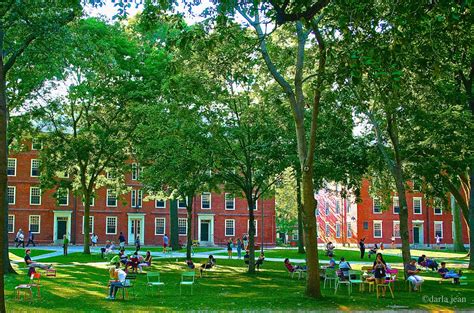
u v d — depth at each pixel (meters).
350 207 76.19
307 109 27.33
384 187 35.03
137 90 38.44
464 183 41.81
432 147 26.27
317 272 20.83
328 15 17.91
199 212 67.81
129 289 24.02
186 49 19.08
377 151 28.02
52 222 62.91
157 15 18.03
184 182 30.95
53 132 40.81
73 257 41.72
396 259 44.75
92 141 40.94
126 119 39.94
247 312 17.45
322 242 90.56
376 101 24.23
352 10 14.00
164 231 67.19
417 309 18.31
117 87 38.78
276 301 20.06
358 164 27.89
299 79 20.97
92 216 64.50
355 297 21.33
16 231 61.75
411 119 25.88
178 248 53.34
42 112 35.25
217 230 67.94
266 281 27.98
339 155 27.22
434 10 13.55
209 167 30.16
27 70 26.69
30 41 23.86
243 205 69.00
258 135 29.33
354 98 24.28
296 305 19.08
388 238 72.94
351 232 75.69
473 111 28.20
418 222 73.31
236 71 21.94
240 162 30.31
